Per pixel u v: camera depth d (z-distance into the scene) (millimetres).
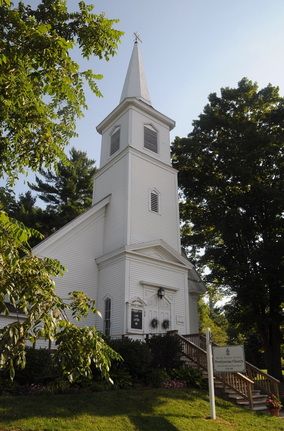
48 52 5590
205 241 31188
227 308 28516
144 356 14930
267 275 24344
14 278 4621
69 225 20984
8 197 7754
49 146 6625
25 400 10766
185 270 22469
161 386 14531
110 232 22250
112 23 6941
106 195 24047
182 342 17828
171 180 25109
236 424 11594
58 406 10570
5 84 5453
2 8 5844
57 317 4613
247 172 26438
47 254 19641
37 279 4797
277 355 25594
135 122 24781
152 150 25062
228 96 31141
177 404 12453
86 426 9484
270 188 25688
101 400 11578
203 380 15406
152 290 20406
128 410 11133
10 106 5840
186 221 32656
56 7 7160
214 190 30109
